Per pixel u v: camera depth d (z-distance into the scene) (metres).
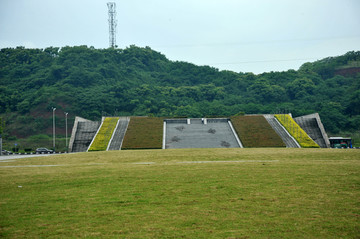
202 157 41.00
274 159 37.56
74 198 19.41
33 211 17.02
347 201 17.47
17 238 13.55
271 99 156.00
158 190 20.78
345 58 186.75
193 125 86.56
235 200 18.06
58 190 21.75
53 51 188.88
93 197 19.52
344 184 21.17
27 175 28.52
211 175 25.42
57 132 128.38
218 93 156.75
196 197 18.88
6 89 152.25
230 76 182.00
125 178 25.27
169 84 170.50
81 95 144.38
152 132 78.62
